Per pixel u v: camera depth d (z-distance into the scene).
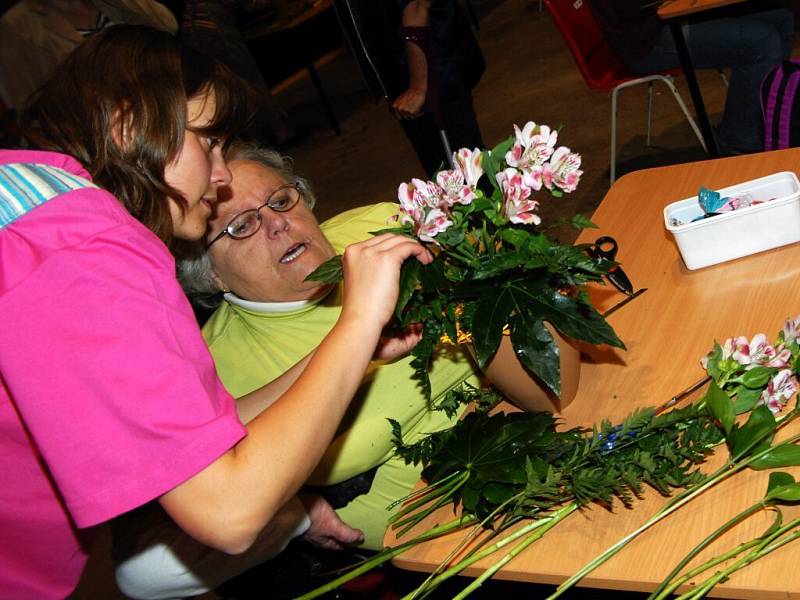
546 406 1.28
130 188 1.01
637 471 1.08
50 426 0.86
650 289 1.48
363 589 1.55
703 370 1.26
